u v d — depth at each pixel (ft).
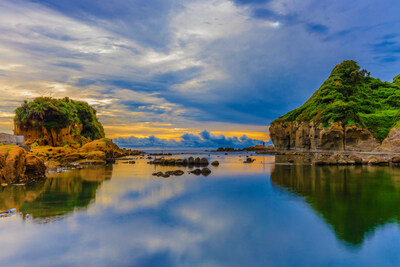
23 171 107.76
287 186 92.12
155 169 157.17
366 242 40.86
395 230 45.78
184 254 36.58
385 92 355.77
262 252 37.27
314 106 388.57
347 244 39.99
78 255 36.09
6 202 66.80
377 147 252.42
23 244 39.63
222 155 369.09
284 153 363.97
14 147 106.73
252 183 98.84
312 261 34.60
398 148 220.64
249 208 61.00
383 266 33.30
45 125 294.25
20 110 287.89
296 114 443.73
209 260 34.83
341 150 304.30
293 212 57.57
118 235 43.65
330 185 93.71
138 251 37.50
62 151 202.49
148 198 71.77
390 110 323.37
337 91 363.97
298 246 39.37
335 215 55.01
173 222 50.52
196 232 45.24
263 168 161.99
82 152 218.59
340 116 307.99
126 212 57.52
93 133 420.77
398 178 111.45
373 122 307.58
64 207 61.72
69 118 319.06
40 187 89.71
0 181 99.14
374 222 50.26
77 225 48.57
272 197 73.15
